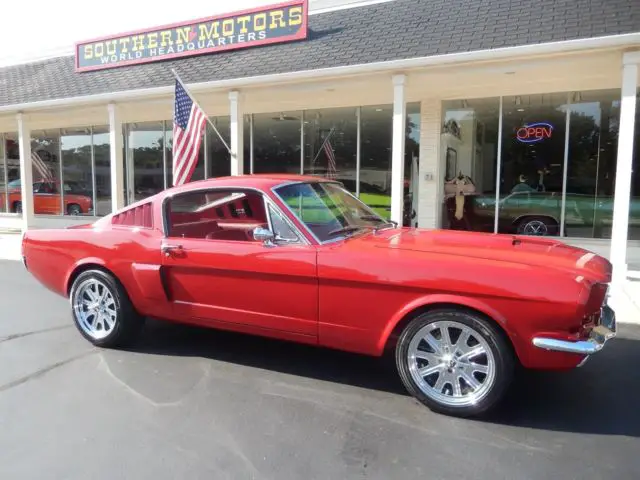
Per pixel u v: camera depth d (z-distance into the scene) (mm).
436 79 8203
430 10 8672
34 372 3990
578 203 9164
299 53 8812
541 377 3850
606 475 2570
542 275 2996
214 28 10266
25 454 2816
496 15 7719
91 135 14680
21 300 6355
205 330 5082
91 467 2686
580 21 6758
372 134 10789
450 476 2574
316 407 3369
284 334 3805
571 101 9031
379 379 3846
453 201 10141
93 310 4613
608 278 3225
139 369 4047
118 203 10789
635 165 8719
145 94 9695
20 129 12336
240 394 3574
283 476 2586
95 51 11930
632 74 6344
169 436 3000
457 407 3191
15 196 16375
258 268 3744
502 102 9492
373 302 3400
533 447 2852
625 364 4102
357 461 2719
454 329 3254
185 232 4445
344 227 4023
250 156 12148
